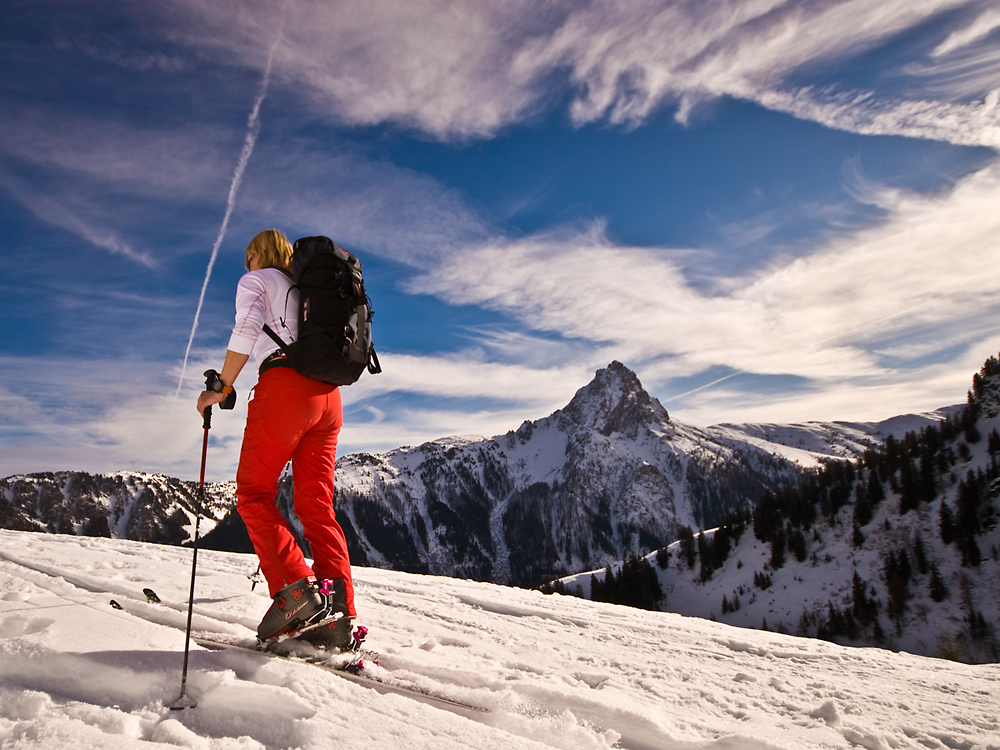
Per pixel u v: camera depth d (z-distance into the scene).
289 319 2.79
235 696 2.12
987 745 2.77
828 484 141.00
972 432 132.12
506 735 2.10
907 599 101.19
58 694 2.19
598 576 140.50
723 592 123.00
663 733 2.39
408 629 3.93
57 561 4.64
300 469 2.96
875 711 3.21
